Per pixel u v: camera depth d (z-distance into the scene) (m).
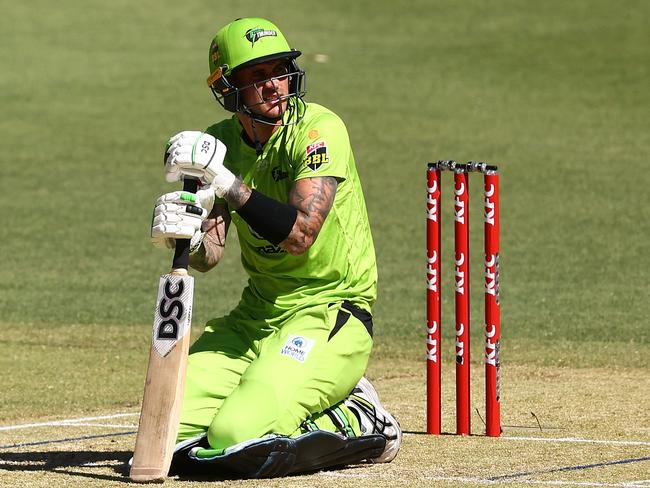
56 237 56.38
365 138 80.31
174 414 18.64
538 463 20.22
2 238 56.16
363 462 20.36
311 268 20.34
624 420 24.17
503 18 115.25
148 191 67.56
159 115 86.94
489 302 22.70
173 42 109.56
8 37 110.25
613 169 71.44
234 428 18.78
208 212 19.22
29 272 48.62
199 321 39.16
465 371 23.02
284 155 20.25
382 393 28.05
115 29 113.50
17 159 75.56
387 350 34.34
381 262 50.38
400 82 95.88
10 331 37.53
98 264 50.38
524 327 37.34
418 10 118.94
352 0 122.62
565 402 26.25
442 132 81.94
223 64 20.20
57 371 31.44
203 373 20.17
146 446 18.58
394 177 70.38
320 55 103.56
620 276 46.53
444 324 38.44
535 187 67.06
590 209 61.34
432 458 20.78
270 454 18.64
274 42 20.09
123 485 18.44
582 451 21.19
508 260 50.12
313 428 19.73
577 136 80.38
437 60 102.50
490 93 92.62
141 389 29.12
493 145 78.25
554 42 106.56
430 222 23.22
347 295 20.58
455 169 23.12
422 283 46.12
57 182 69.81
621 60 100.56
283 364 19.44
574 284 45.03
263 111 20.08
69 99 91.75
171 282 18.80
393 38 109.94
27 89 94.38
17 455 21.42
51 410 26.61
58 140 80.50
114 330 37.75
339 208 20.31
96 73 99.38
